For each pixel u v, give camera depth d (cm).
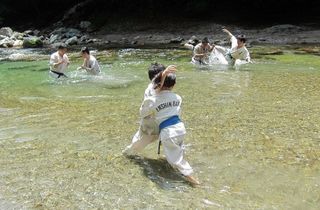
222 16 2481
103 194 391
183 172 414
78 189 402
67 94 823
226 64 1154
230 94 789
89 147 514
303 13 2491
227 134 553
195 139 535
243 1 2512
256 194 389
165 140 418
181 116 642
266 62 1181
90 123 617
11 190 401
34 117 655
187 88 848
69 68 1152
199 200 378
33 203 376
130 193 392
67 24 2680
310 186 402
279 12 2519
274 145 511
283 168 444
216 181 417
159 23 2484
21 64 1280
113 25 2541
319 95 768
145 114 428
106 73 1052
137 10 2591
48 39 2334
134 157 479
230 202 374
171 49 1667
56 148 512
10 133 574
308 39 1822
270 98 752
